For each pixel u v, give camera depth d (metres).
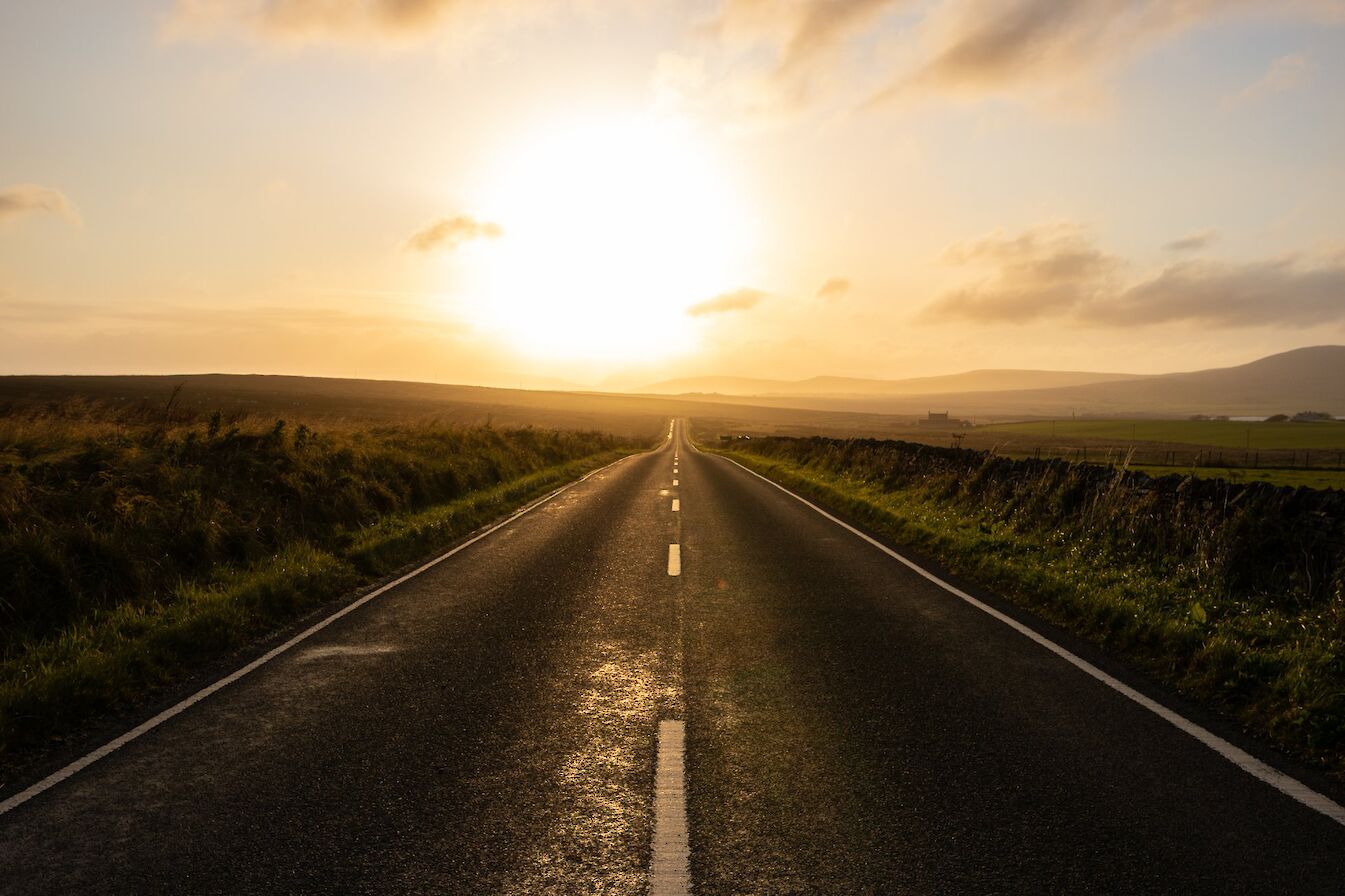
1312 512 8.08
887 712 4.88
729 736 4.49
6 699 4.81
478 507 15.80
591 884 3.05
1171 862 3.21
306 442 15.20
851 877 3.10
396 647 6.38
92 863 3.23
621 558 10.46
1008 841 3.36
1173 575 8.44
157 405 16.69
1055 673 5.68
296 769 4.10
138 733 4.64
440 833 3.44
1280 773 4.06
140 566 8.27
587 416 135.00
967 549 10.41
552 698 5.14
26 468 9.87
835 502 17.45
